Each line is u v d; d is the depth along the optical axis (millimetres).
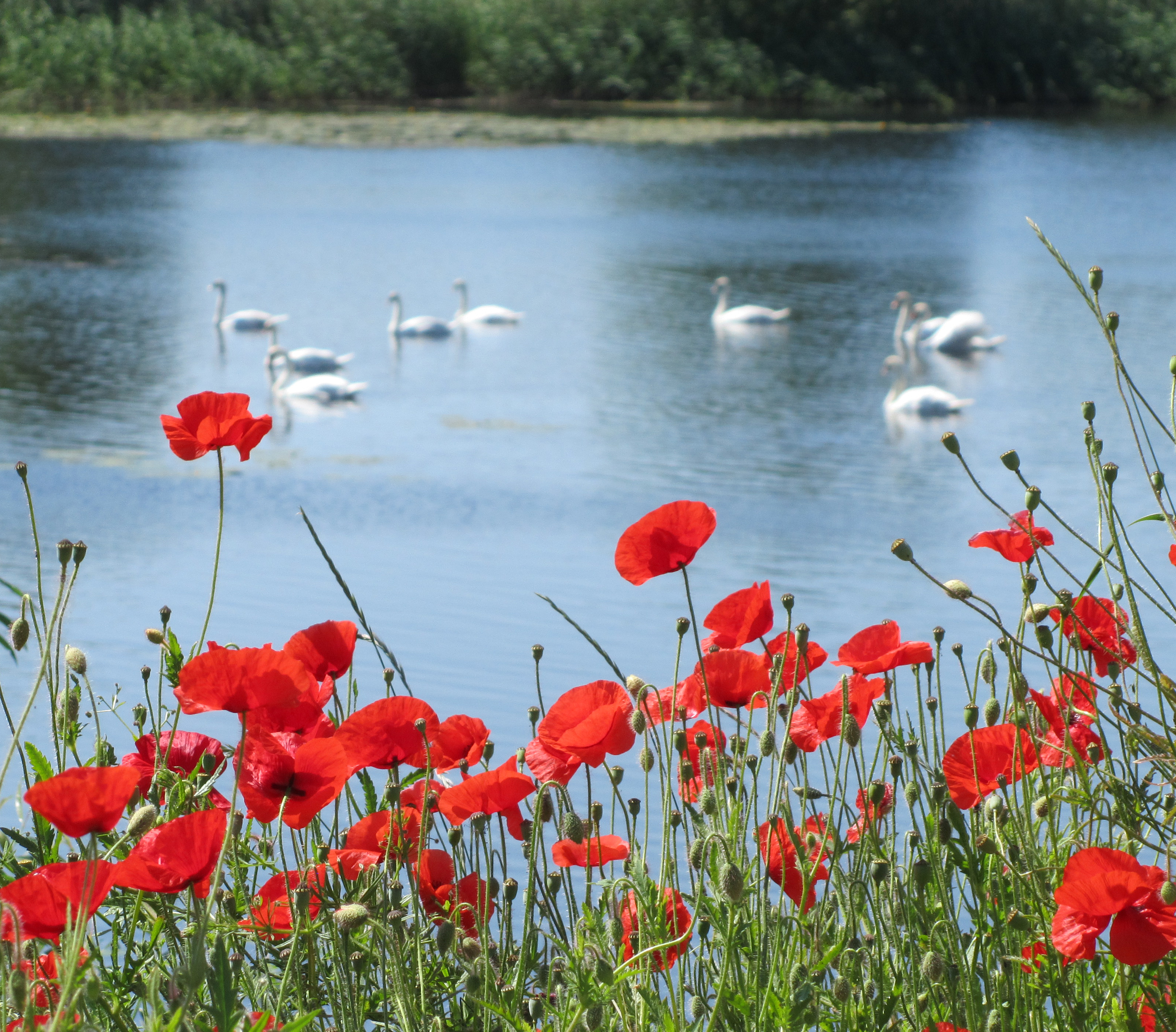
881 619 9086
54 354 16875
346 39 45875
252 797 2150
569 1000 2053
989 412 15656
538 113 44469
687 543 2287
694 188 32562
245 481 12156
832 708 2311
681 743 2254
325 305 21562
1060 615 2619
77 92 42281
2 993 1765
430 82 47531
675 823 2344
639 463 13188
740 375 17453
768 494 12195
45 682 5141
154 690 7055
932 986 2156
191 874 1884
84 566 9680
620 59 47906
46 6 42969
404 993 2062
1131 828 2275
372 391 16562
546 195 31500
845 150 38812
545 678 7906
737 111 46312
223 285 19656
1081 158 38312
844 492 12281
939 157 37875
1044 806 2312
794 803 3887
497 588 9531
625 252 25703
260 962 2320
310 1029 2154
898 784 2607
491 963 2307
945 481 12727
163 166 33438
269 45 46000
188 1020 1812
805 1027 2010
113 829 1882
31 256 23156
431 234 27156
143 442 13188
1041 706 2471
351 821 2707
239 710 2061
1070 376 17391
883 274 24188
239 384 16500
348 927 2006
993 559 10367
